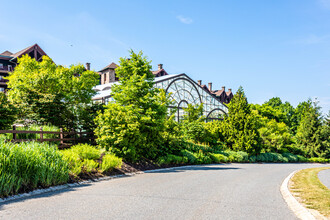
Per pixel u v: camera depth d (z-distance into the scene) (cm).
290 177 1350
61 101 1941
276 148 3747
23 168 753
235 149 3009
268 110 6481
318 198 762
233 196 789
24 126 1672
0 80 4303
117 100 1742
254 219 544
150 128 1609
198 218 535
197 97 4144
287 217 570
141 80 1714
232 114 3169
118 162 1300
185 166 1889
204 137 2789
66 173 895
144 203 647
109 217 517
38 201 636
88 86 2330
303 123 4500
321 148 4231
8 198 649
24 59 2478
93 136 1989
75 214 529
